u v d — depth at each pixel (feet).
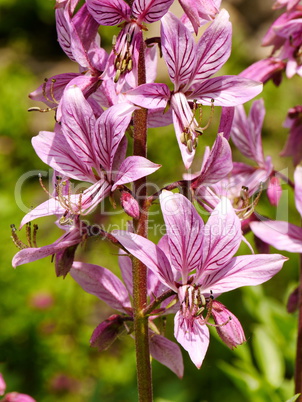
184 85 0.96
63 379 2.22
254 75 1.27
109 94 0.99
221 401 1.97
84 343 2.33
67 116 0.94
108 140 0.93
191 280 0.96
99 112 0.99
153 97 0.94
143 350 0.99
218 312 0.95
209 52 0.95
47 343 2.30
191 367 2.04
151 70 1.06
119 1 0.93
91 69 0.98
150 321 1.05
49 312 2.33
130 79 0.94
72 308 2.35
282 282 2.22
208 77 0.97
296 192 1.20
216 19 0.94
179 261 0.94
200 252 0.94
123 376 2.18
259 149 1.26
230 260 0.95
